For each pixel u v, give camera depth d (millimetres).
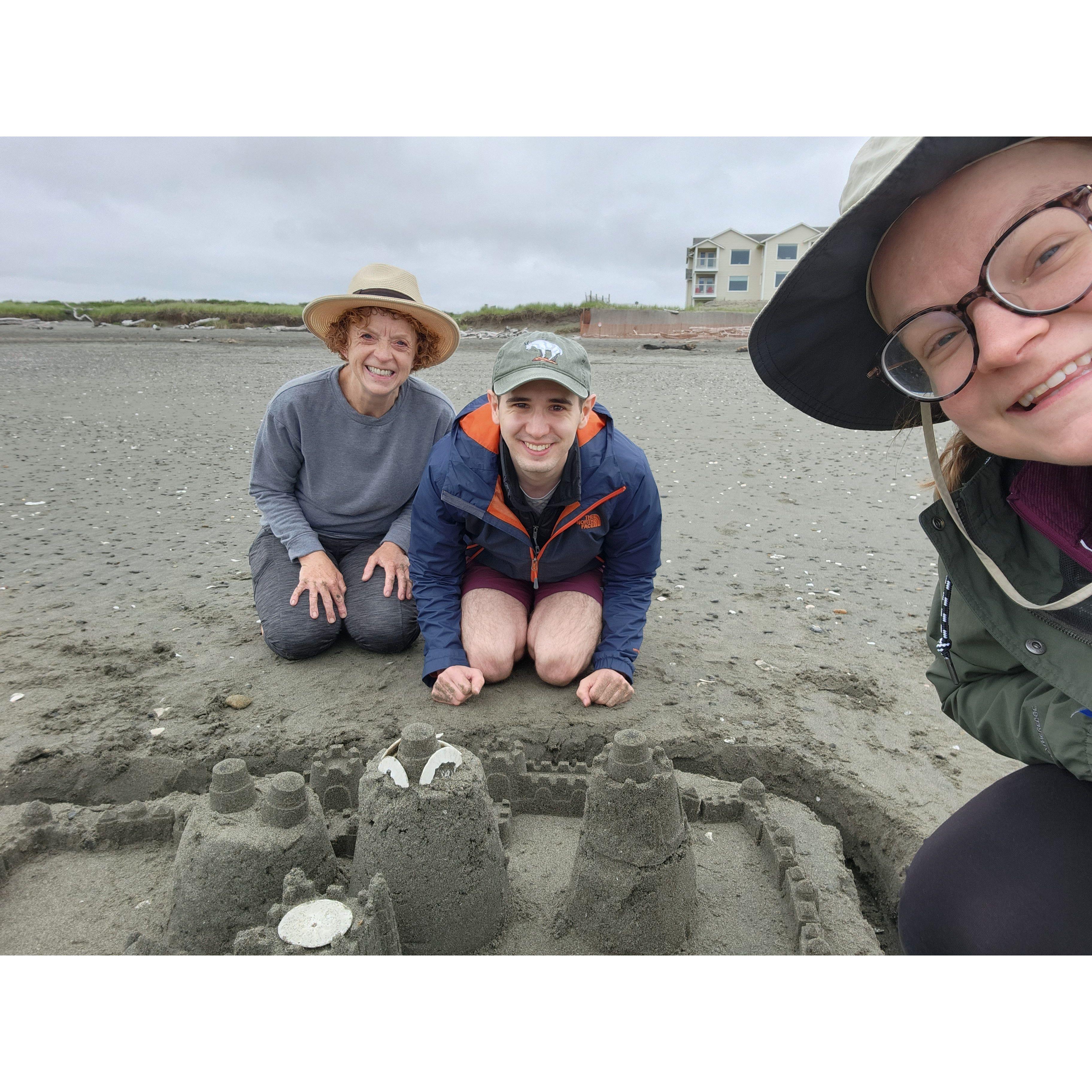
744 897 2266
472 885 1998
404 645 3586
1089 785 1579
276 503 3609
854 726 3127
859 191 1371
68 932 2115
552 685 3309
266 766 2865
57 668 3445
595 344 26266
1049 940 1497
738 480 6996
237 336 27734
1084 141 1186
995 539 1602
